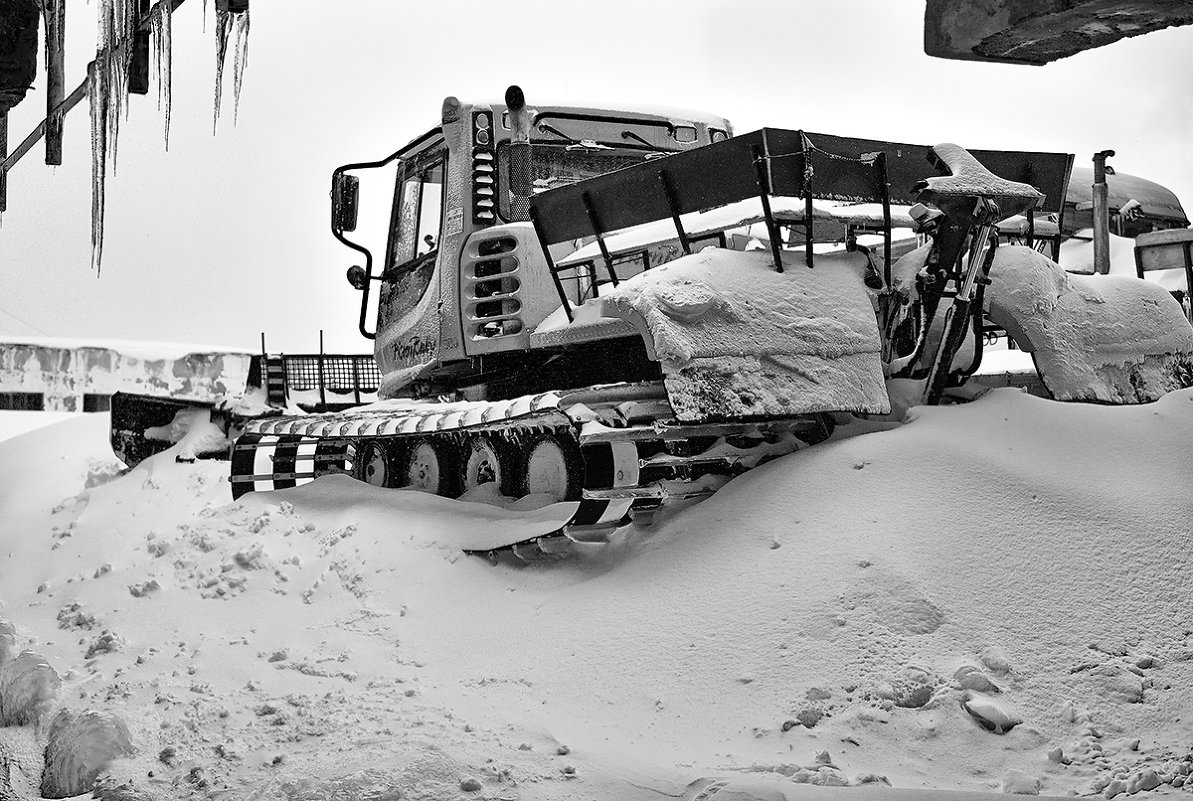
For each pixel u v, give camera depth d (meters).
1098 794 4.35
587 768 4.52
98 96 8.23
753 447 7.21
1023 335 7.37
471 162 8.35
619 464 6.89
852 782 4.45
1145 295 7.74
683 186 6.96
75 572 8.09
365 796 4.19
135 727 5.09
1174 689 5.11
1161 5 3.70
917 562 5.79
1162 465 6.45
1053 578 5.71
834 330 6.89
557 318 7.91
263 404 10.47
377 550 7.38
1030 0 3.81
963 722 4.95
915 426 6.90
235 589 7.28
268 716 5.22
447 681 5.79
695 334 6.60
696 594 6.05
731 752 4.84
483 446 8.30
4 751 5.23
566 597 6.46
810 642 5.47
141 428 10.31
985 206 6.91
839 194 6.93
